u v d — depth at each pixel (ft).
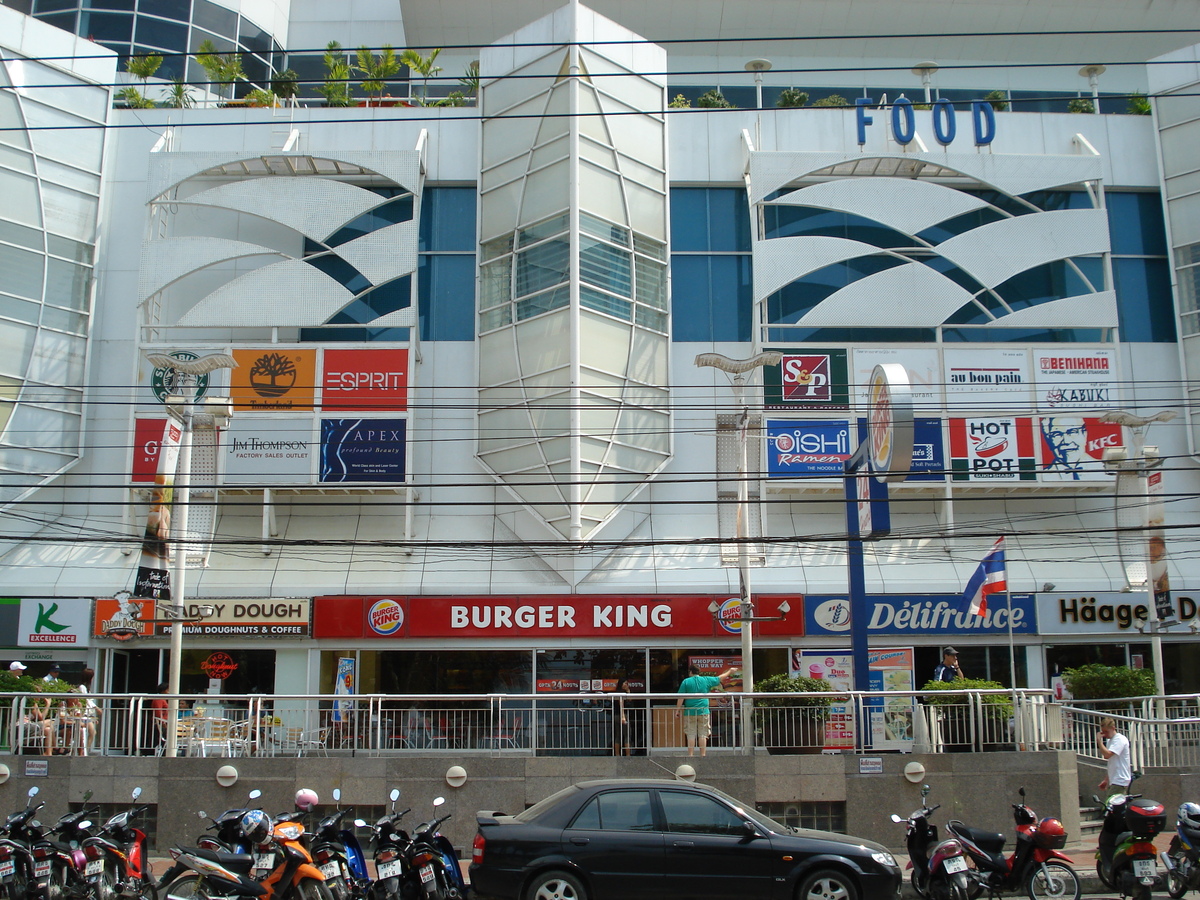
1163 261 92.12
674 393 86.99
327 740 53.31
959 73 112.27
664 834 37.27
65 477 84.84
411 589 79.46
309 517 84.64
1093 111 100.37
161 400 84.79
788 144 91.86
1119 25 111.14
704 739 52.80
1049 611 79.87
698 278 89.92
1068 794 51.88
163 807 51.37
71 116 88.79
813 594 78.64
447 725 53.52
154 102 94.58
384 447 82.58
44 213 86.17
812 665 79.00
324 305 85.56
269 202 87.04
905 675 79.05
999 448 84.64
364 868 40.01
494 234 87.66
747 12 110.63
